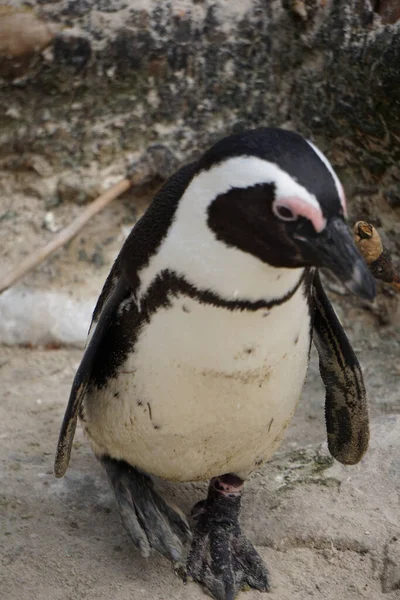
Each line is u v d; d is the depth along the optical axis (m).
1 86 9.12
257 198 4.52
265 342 4.95
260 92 9.63
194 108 9.58
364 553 6.03
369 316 9.28
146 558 5.96
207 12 9.41
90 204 9.16
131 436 5.55
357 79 8.84
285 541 6.14
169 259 4.91
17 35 8.89
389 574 5.83
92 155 9.53
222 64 9.51
